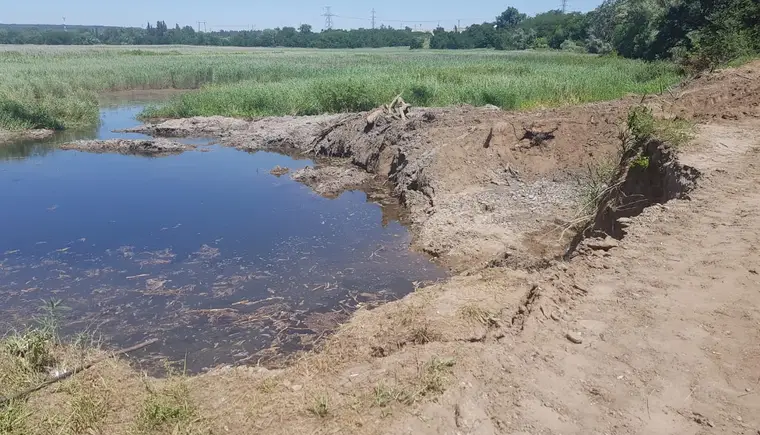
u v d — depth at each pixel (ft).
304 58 162.61
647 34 120.26
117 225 34.04
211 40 353.51
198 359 19.58
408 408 12.75
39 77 91.40
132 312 23.15
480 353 14.52
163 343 20.71
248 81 99.91
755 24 61.16
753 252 17.69
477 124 43.24
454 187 37.14
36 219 35.14
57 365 17.40
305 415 13.29
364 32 334.24
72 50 212.43
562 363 13.64
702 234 19.54
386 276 26.96
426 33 331.98
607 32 171.32
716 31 62.18
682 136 28.07
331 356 16.53
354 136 52.95
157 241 31.35
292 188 43.16
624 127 32.71
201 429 13.20
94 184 44.11
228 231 33.17
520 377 13.25
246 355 19.84
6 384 15.75
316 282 26.22
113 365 17.56
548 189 35.83
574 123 39.93
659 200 26.23
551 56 151.23
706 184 23.47
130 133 68.64
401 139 45.42
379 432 12.06
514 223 32.04
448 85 75.10
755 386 12.03
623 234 22.31
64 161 52.65
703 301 15.48
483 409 12.34
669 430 11.09
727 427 10.94
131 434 13.35
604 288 17.03
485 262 27.58
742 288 15.85
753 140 28.68
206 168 49.98
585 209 29.71
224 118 72.13
